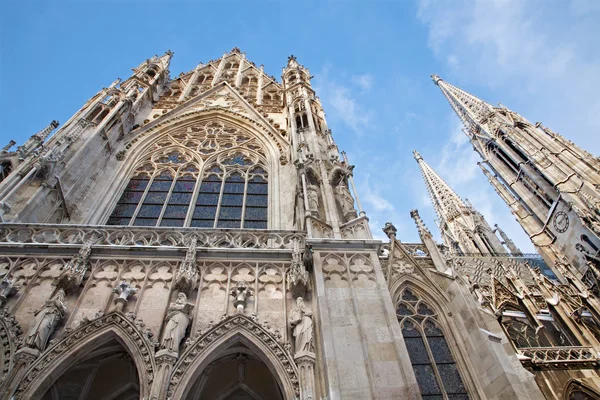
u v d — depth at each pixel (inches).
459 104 2770.7
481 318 558.3
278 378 458.3
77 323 495.8
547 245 1836.9
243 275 583.2
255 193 927.7
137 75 1295.5
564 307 1029.8
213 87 1376.7
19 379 425.4
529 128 2101.4
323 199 707.4
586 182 1648.6
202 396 554.3
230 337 494.0
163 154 1058.7
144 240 639.1
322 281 529.3
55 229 633.6
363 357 443.8
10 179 704.4
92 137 913.5
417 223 745.0
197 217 843.4
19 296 525.0
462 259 1627.7
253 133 1155.3
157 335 489.7
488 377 502.3
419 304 610.9
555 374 828.0
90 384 541.3
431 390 506.3
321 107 1190.3
